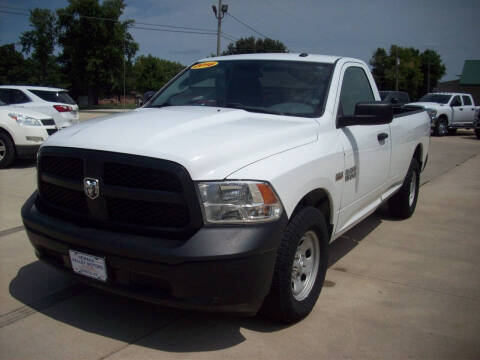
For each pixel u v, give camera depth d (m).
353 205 4.03
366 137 4.12
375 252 4.82
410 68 68.81
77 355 2.78
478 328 3.26
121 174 2.70
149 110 3.77
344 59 4.27
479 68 52.94
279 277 2.90
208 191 2.56
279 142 3.06
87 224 2.86
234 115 3.51
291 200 2.87
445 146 15.89
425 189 8.32
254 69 4.12
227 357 2.80
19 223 5.32
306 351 2.89
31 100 11.75
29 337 2.97
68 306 3.39
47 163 3.09
